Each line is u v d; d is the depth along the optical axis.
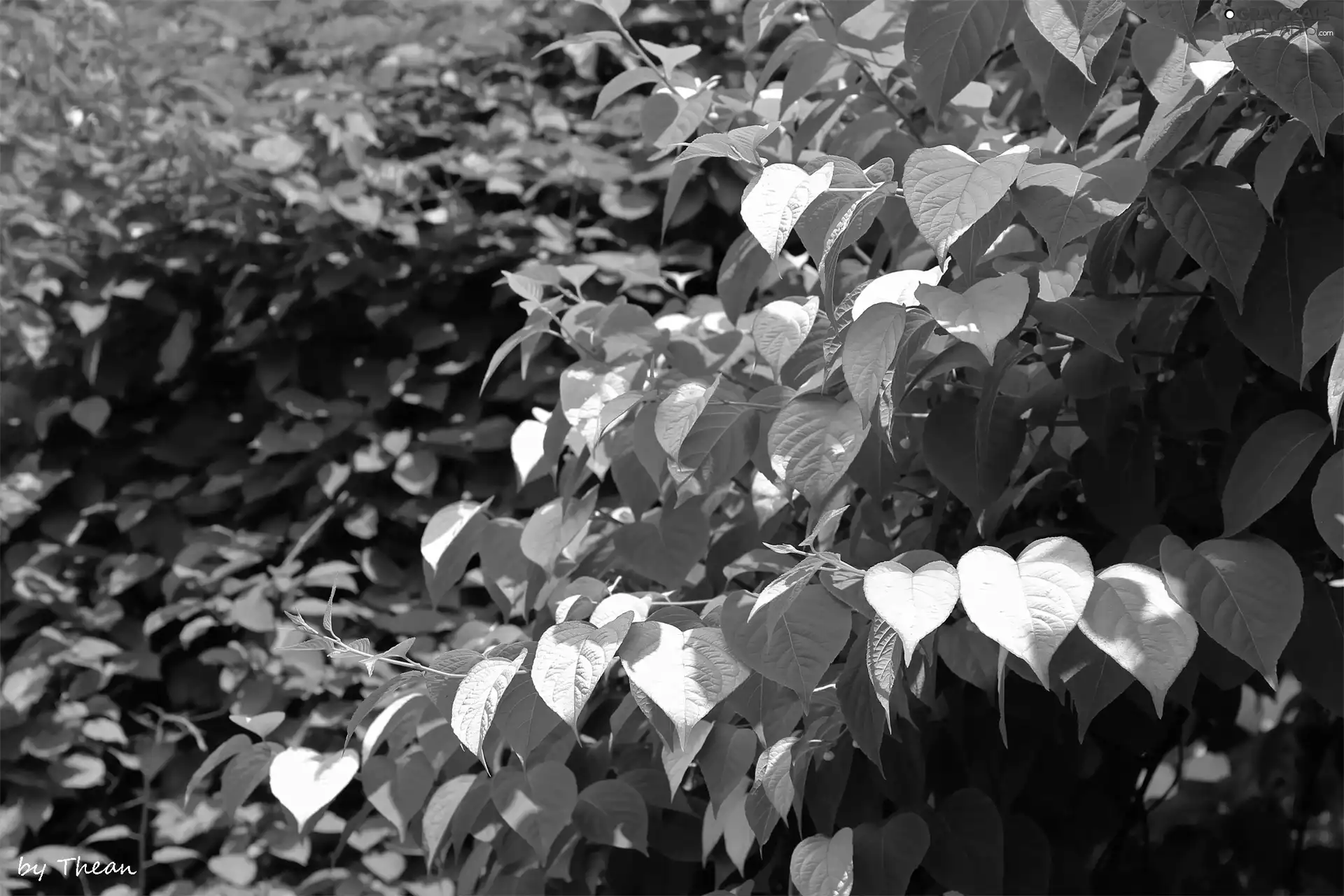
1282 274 2.27
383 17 4.60
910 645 2.08
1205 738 2.78
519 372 4.18
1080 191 2.21
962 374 2.41
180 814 3.89
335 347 4.29
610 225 4.16
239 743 2.48
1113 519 2.35
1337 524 2.16
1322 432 2.21
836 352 2.22
